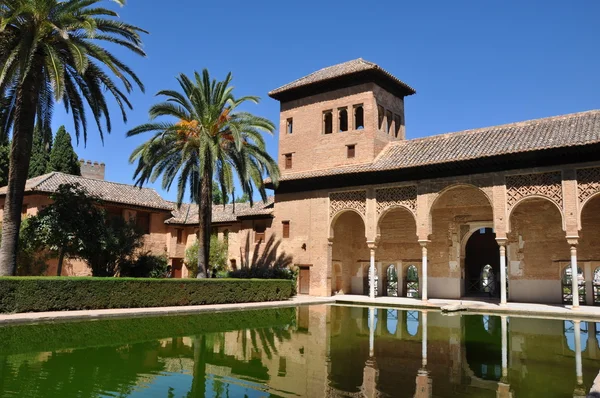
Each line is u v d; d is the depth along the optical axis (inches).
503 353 374.9
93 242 805.2
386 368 312.7
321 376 287.4
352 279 1111.6
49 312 545.3
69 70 639.1
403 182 911.7
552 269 868.6
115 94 666.8
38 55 593.9
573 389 264.4
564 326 559.8
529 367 323.0
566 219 738.2
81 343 386.6
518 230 912.3
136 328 488.1
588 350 392.5
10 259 587.8
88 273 1072.2
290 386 263.3
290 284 923.4
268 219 1122.7
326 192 1024.9
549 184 762.2
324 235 1016.2
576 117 821.2
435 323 575.8
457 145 896.3
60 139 1423.5
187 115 845.8
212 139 815.1
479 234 1045.2
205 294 744.3
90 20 577.9
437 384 271.9
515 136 840.3
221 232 1277.1
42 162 1390.3
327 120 1150.3
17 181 599.5
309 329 502.9
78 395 236.1
